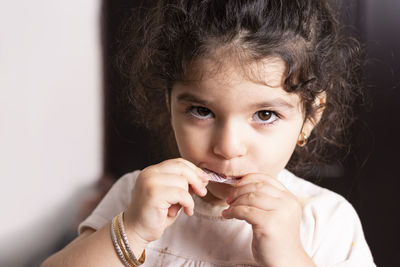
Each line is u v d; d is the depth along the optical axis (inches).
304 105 35.7
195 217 41.3
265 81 31.4
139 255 35.0
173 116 35.3
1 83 69.9
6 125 70.0
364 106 66.9
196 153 33.9
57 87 72.6
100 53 73.4
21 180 70.2
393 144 68.6
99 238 35.7
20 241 69.4
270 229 32.9
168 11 37.5
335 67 42.7
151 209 33.4
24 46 70.8
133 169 75.7
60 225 71.8
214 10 34.0
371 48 67.2
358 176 69.7
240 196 33.8
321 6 39.6
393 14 66.7
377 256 72.7
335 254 39.6
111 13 72.4
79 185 73.8
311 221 40.8
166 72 36.0
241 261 39.3
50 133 72.6
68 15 72.1
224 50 31.8
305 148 50.6
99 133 75.0
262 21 33.1
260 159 33.3
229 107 31.9
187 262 40.1
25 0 70.2
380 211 71.1
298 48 33.9
